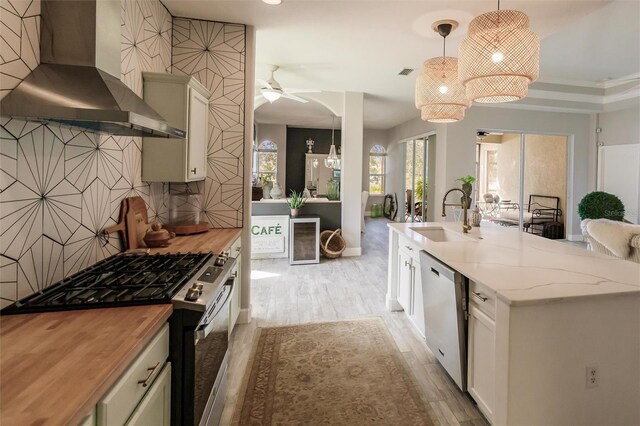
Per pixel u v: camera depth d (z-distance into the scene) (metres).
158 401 1.17
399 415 1.90
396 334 2.87
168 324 1.27
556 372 1.46
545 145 7.05
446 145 6.48
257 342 2.72
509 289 1.50
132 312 1.19
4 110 1.18
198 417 1.35
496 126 6.59
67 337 1.00
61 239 1.57
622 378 1.52
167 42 2.85
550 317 1.44
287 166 10.83
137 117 1.32
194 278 1.54
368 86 5.24
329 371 2.32
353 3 2.73
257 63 4.18
